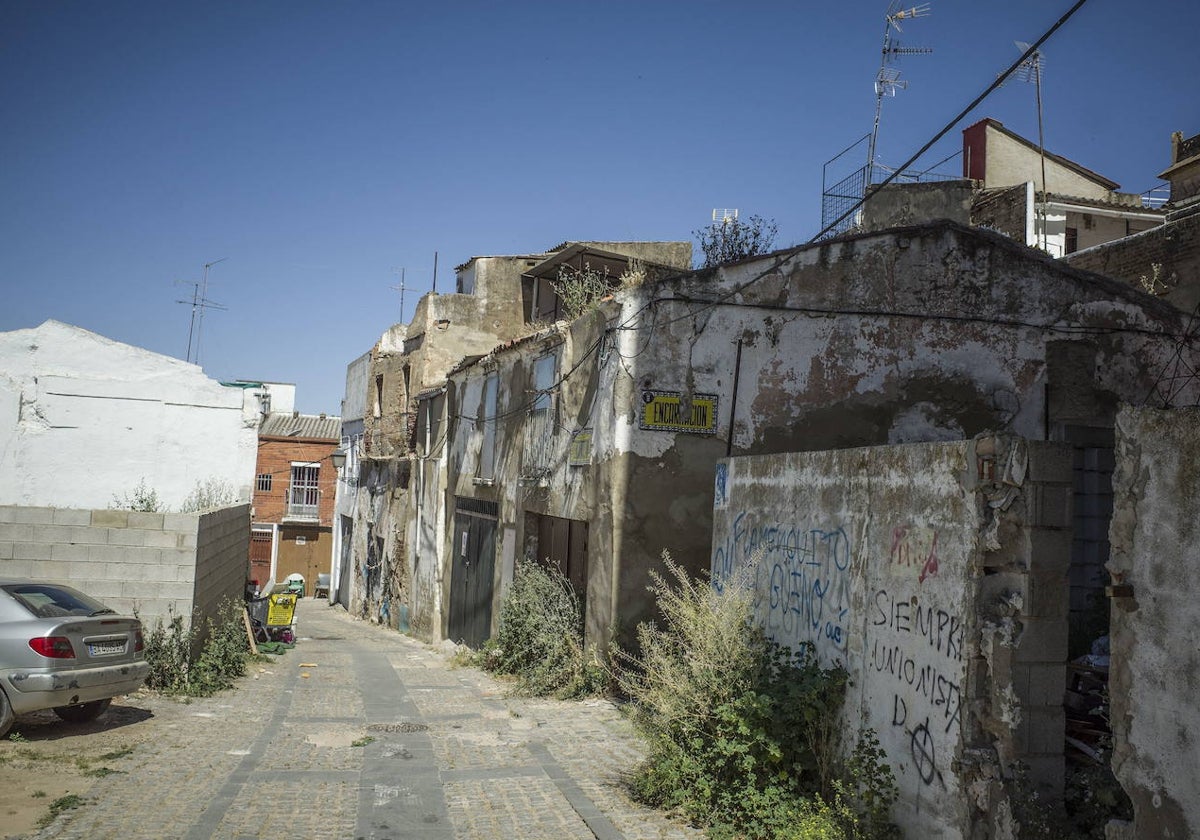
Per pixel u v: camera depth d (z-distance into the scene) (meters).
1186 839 3.95
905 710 5.98
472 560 19.30
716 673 7.51
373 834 6.57
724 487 9.81
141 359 19.78
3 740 8.52
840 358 12.19
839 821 6.08
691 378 11.84
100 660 9.09
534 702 12.03
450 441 22.25
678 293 11.89
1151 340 12.81
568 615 13.41
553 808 7.27
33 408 19.11
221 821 6.63
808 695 6.80
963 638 5.41
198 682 11.96
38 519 11.49
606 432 12.16
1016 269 12.64
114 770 7.80
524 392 16.53
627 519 11.59
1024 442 5.26
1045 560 5.25
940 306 12.41
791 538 8.03
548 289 25.61
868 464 6.79
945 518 5.72
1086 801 5.19
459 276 29.20
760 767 6.83
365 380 33.47
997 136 26.41
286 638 18.86
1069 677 6.95
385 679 14.49
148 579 11.84
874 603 6.53
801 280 12.22
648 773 7.55
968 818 5.20
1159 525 4.20
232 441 20.11
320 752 9.00
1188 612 4.02
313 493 41.78
